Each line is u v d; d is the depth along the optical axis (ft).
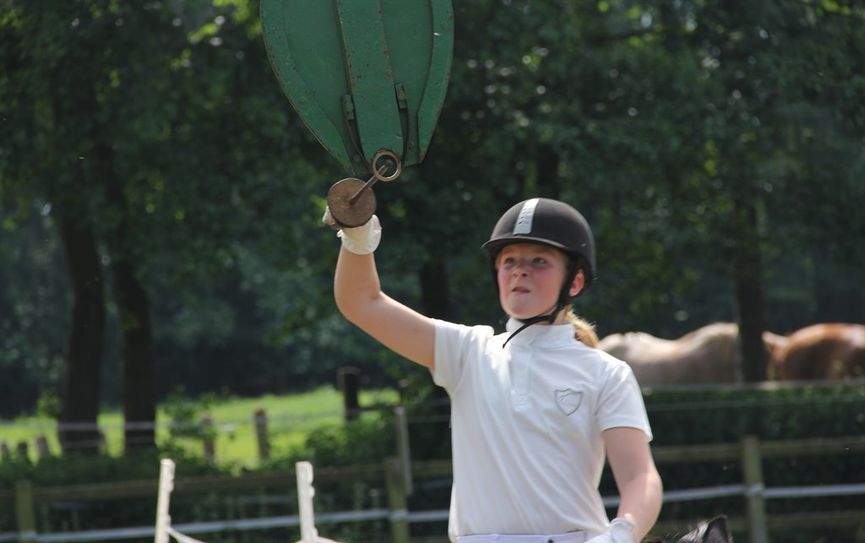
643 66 147.33
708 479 136.87
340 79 36.01
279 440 195.11
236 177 142.61
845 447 122.42
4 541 116.67
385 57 35.86
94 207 137.59
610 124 141.08
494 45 141.08
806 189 162.50
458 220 138.62
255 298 435.12
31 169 135.64
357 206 35.86
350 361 429.38
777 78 139.95
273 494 130.00
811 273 363.15
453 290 168.14
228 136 143.84
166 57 133.90
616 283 168.55
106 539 124.98
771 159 156.87
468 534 37.40
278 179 145.38
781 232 167.12
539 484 36.50
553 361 37.35
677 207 158.40
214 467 134.51
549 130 136.15
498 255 38.70
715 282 345.92
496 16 137.39
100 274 159.74
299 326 173.78
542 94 149.28
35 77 119.14
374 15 35.91
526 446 36.68
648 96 148.25
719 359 227.61
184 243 145.89
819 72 140.05
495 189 147.84
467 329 38.99
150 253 145.79
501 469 36.86
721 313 352.08
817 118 158.30
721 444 139.03
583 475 36.78
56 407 167.43
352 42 35.76
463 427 37.99
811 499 135.54
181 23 139.44
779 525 124.36
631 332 171.42
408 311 38.58
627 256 166.50
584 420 36.70
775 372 202.39
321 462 136.87
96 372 160.04
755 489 122.01
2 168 130.41
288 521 122.62
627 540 34.27
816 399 140.05
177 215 145.07
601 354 37.55
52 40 117.29
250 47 141.90
